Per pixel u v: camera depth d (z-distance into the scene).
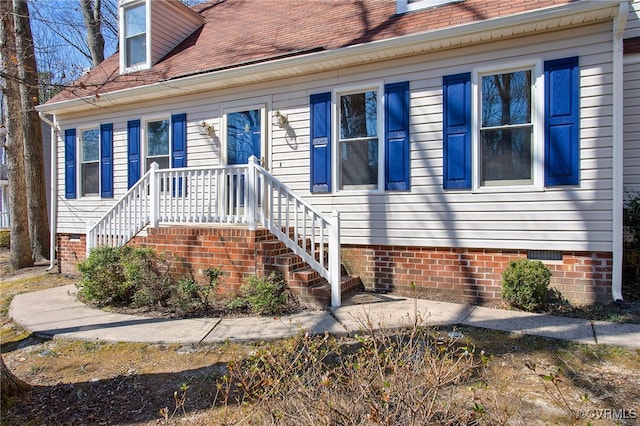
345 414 2.09
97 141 9.15
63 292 6.91
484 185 5.65
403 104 6.07
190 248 6.18
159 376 3.59
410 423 2.03
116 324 4.90
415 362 2.33
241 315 5.11
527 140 5.42
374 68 6.29
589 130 5.05
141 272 5.80
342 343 3.46
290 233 6.68
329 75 6.64
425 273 5.96
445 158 5.80
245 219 5.91
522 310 5.08
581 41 5.08
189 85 7.46
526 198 5.36
